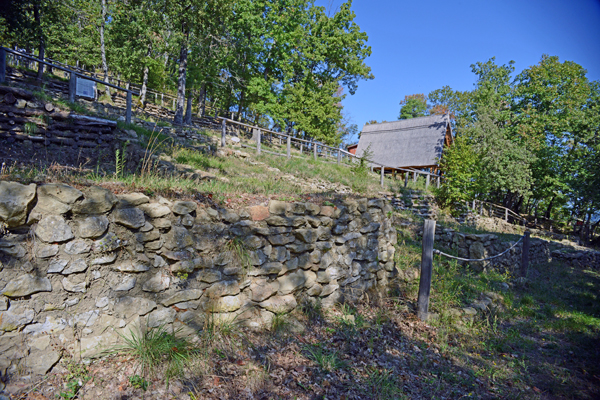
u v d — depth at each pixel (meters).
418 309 5.13
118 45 22.56
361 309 5.08
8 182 2.45
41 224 2.59
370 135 32.78
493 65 29.61
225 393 2.87
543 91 28.41
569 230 28.70
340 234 5.14
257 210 4.11
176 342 3.16
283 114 25.70
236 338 3.56
